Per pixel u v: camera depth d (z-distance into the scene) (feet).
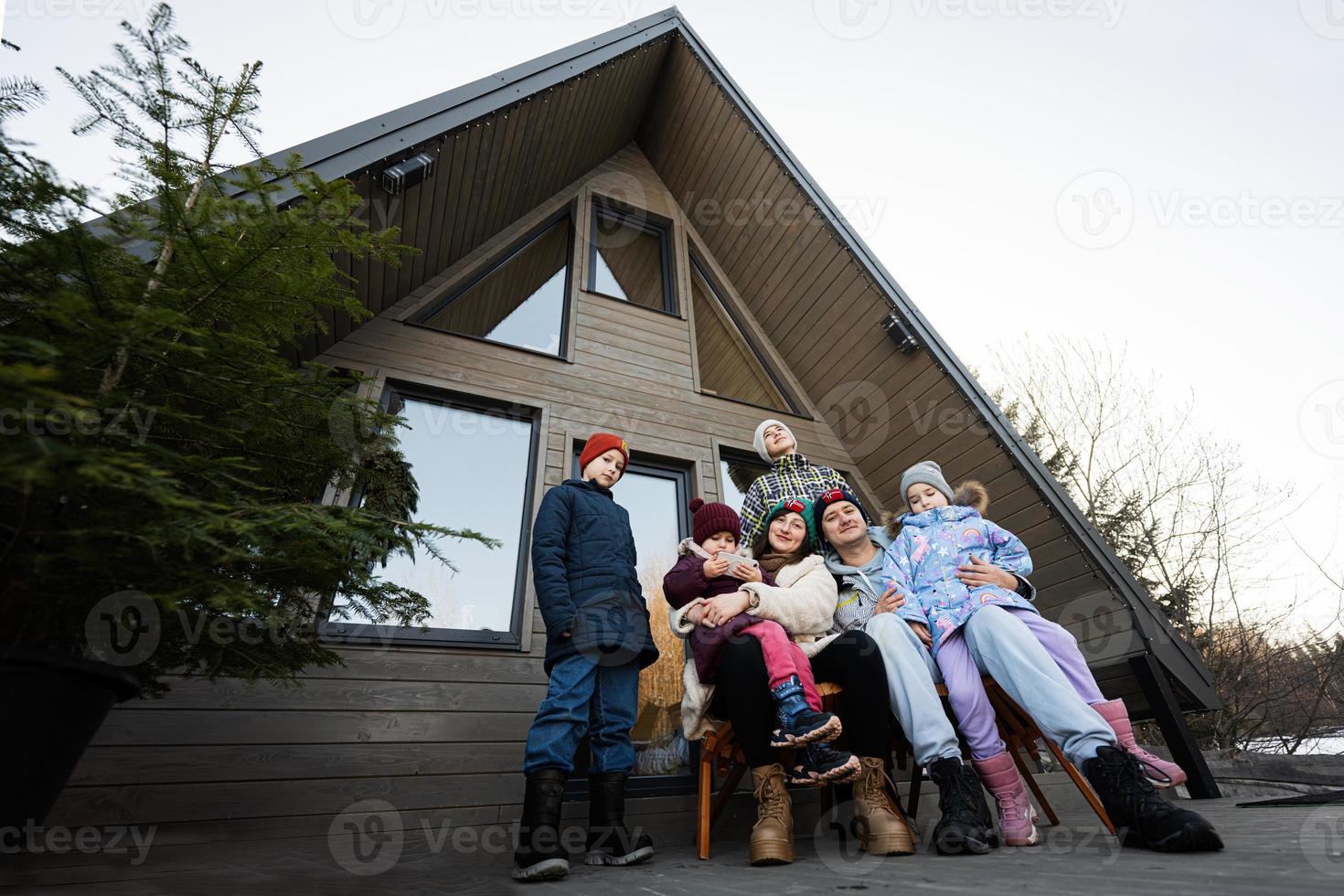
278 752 7.39
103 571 3.65
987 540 6.82
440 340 11.46
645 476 12.21
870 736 5.41
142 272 4.43
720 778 9.05
